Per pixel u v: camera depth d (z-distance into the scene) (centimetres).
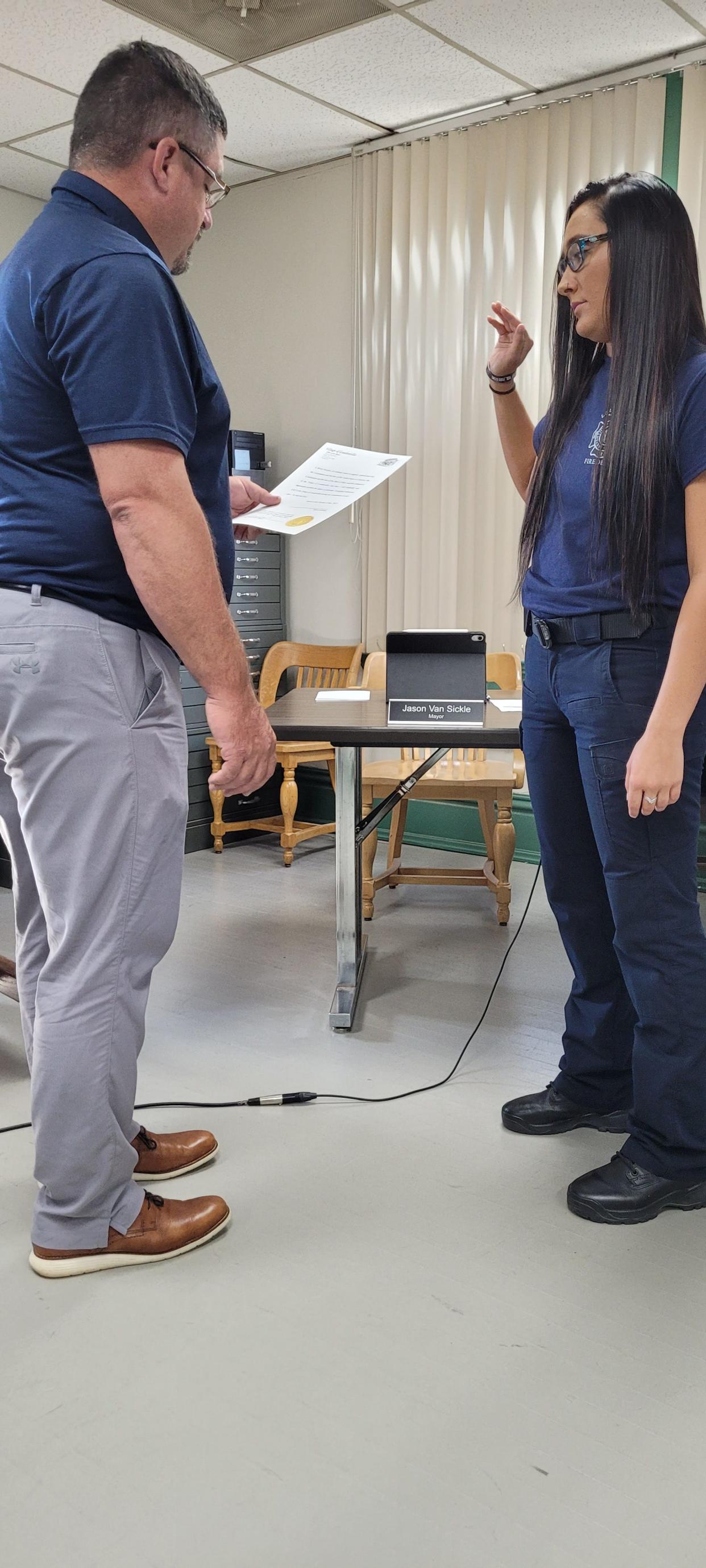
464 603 418
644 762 152
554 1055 239
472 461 407
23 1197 179
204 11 306
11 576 140
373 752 465
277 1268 159
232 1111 210
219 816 445
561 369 173
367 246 426
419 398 419
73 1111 150
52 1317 148
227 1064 233
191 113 141
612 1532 113
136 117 138
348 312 442
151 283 133
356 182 424
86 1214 156
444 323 407
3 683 139
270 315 468
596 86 359
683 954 165
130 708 144
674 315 152
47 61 335
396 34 324
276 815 485
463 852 437
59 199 141
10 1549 111
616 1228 171
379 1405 131
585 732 166
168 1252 161
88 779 142
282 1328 146
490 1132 203
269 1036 249
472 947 320
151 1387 134
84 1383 135
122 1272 159
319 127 402
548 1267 160
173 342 135
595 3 306
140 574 136
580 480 165
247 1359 139
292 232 454
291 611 481
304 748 421
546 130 372
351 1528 113
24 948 166
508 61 346
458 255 399
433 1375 136
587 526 164
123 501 133
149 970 154
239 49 334
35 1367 138
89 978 147
